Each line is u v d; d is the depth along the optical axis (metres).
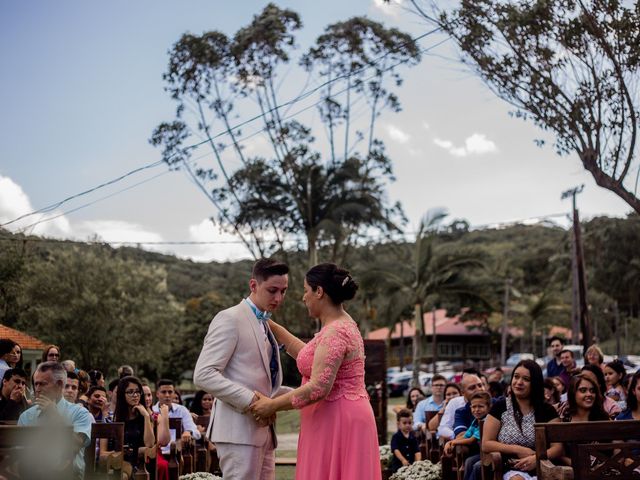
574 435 5.53
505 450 7.05
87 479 6.70
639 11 12.98
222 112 33.22
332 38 33.56
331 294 5.55
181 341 52.47
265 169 33.44
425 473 9.27
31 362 28.78
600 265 57.59
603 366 10.73
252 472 5.38
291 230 33.62
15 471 5.43
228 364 5.49
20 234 37.09
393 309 33.09
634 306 62.12
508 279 53.28
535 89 13.52
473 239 85.88
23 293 39.69
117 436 6.78
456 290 32.78
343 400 5.43
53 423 5.68
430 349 65.75
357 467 5.32
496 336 63.00
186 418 10.05
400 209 33.22
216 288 76.19
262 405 5.30
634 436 5.56
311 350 5.52
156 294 46.91
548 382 9.08
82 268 43.09
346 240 34.38
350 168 32.91
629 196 13.35
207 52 32.78
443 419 9.84
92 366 43.62
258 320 5.60
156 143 32.81
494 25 13.79
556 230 87.06
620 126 13.30
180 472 9.30
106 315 43.03
